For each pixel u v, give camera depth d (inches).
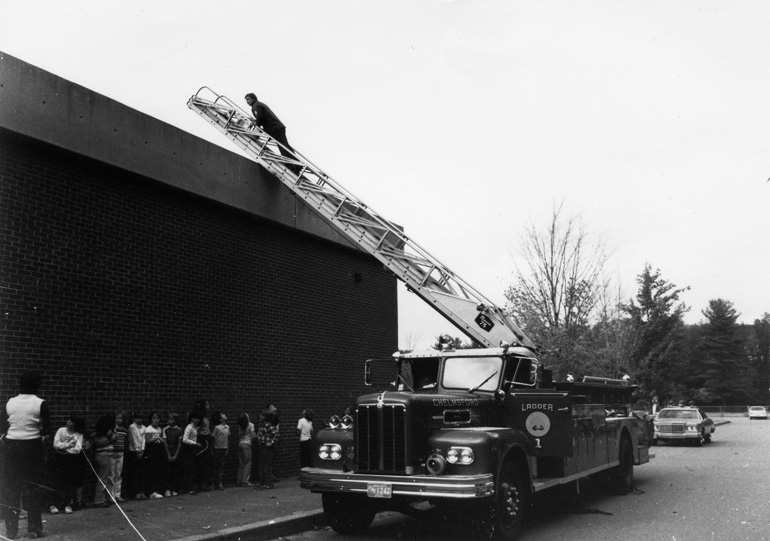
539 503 471.5
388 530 390.3
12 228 416.5
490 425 394.9
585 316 928.9
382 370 767.7
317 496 478.9
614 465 505.7
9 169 417.7
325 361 682.8
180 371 521.3
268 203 607.5
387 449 341.7
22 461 324.5
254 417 587.5
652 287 1614.2
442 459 333.7
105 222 474.0
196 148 538.9
